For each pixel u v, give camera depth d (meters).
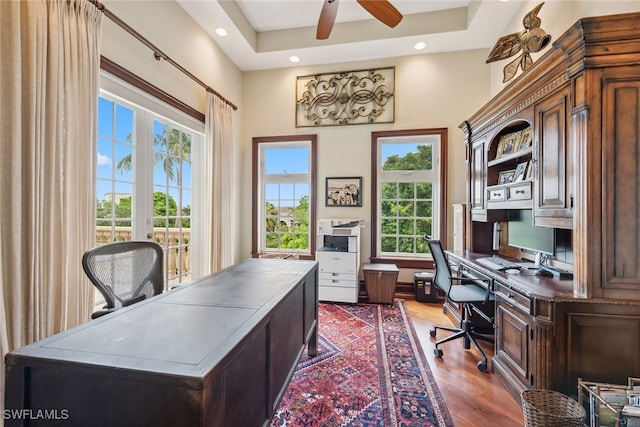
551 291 1.73
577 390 1.62
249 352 1.03
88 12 1.88
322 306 3.63
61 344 0.88
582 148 1.66
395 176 4.16
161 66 2.74
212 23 3.32
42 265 1.60
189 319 1.10
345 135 4.20
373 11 2.19
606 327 1.60
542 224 2.08
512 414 1.70
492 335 2.75
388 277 3.68
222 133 3.65
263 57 4.06
